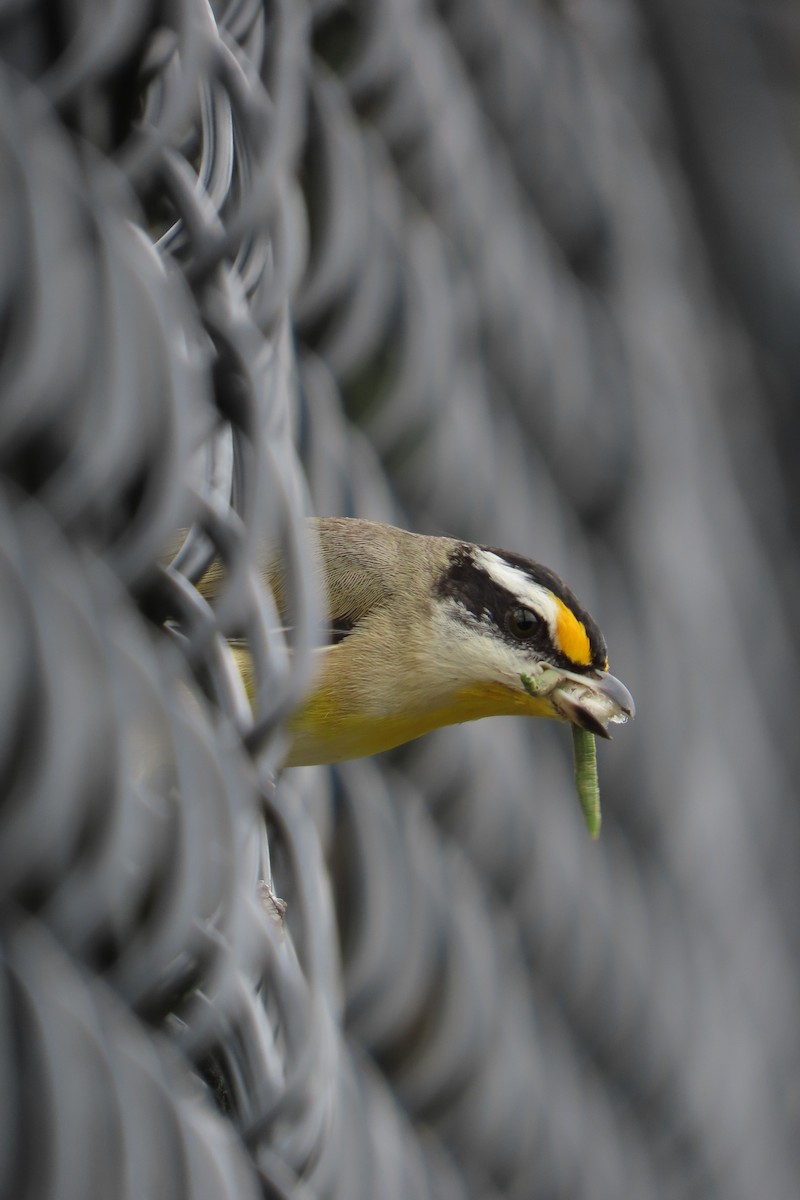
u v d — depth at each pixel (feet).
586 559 7.55
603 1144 7.43
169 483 6.76
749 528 11.10
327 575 7.02
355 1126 7.09
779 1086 9.02
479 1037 7.26
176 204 6.78
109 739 6.75
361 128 7.23
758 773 9.77
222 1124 6.75
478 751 7.32
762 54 12.35
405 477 7.26
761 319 12.01
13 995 6.52
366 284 7.18
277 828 6.79
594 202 8.01
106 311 6.76
